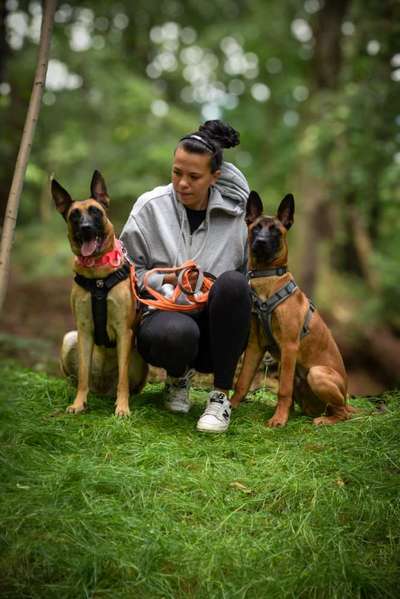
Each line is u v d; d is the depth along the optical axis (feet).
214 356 11.75
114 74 43.83
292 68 58.29
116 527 8.63
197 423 11.98
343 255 53.11
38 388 13.19
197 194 11.94
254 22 57.16
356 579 7.91
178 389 12.76
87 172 42.75
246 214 12.79
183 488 9.70
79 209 11.66
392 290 45.96
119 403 12.08
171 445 10.82
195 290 11.76
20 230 44.14
